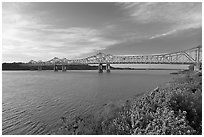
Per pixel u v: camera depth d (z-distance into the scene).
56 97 28.34
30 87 44.09
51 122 14.75
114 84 51.22
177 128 5.02
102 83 55.59
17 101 25.27
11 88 41.66
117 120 7.09
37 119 16.09
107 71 192.12
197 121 6.18
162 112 6.21
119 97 25.52
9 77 89.25
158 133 4.94
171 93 7.72
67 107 20.44
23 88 41.75
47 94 31.89
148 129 5.42
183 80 19.06
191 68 82.00
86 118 9.59
